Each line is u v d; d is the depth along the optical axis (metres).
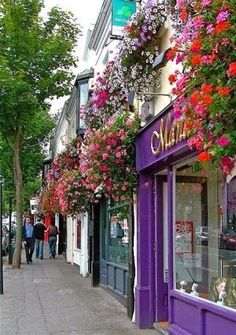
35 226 21.69
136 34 7.62
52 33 16.97
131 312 8.46
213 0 3.49
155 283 8.02
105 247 12.09
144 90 7.73
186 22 4.23
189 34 3.81
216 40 3.39
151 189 8.15
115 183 8.08
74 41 17.39
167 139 6.36
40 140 26.81
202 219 6.53
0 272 11.44
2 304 10.09
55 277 14.61
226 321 5.34
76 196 11.55
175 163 6.96
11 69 16.16
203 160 3.47
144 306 7.92
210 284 6.17
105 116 9.77
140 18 7.57
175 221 7.09
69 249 20.36
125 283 9.71
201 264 6.47
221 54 3.42
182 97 3.82
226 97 3.25
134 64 7.86
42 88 16.73
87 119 10.38
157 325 7.72
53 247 22.62
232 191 5.79
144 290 7.96
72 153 14.22
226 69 3.38
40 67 16.66
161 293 8.00
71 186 11.49
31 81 16.62
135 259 8.45
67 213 12.27
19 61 16.05
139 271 8.07
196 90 3.53
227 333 5.31
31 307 9.74
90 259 14.63
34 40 16.30
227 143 3.27
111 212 11.37
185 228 6.89
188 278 6.72
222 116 3.32
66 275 15.17
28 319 8.61
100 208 12.59
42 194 20.39
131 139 8.06
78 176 11.50
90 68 15.90
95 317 8.70
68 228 20.67
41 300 10.52
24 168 27.22
